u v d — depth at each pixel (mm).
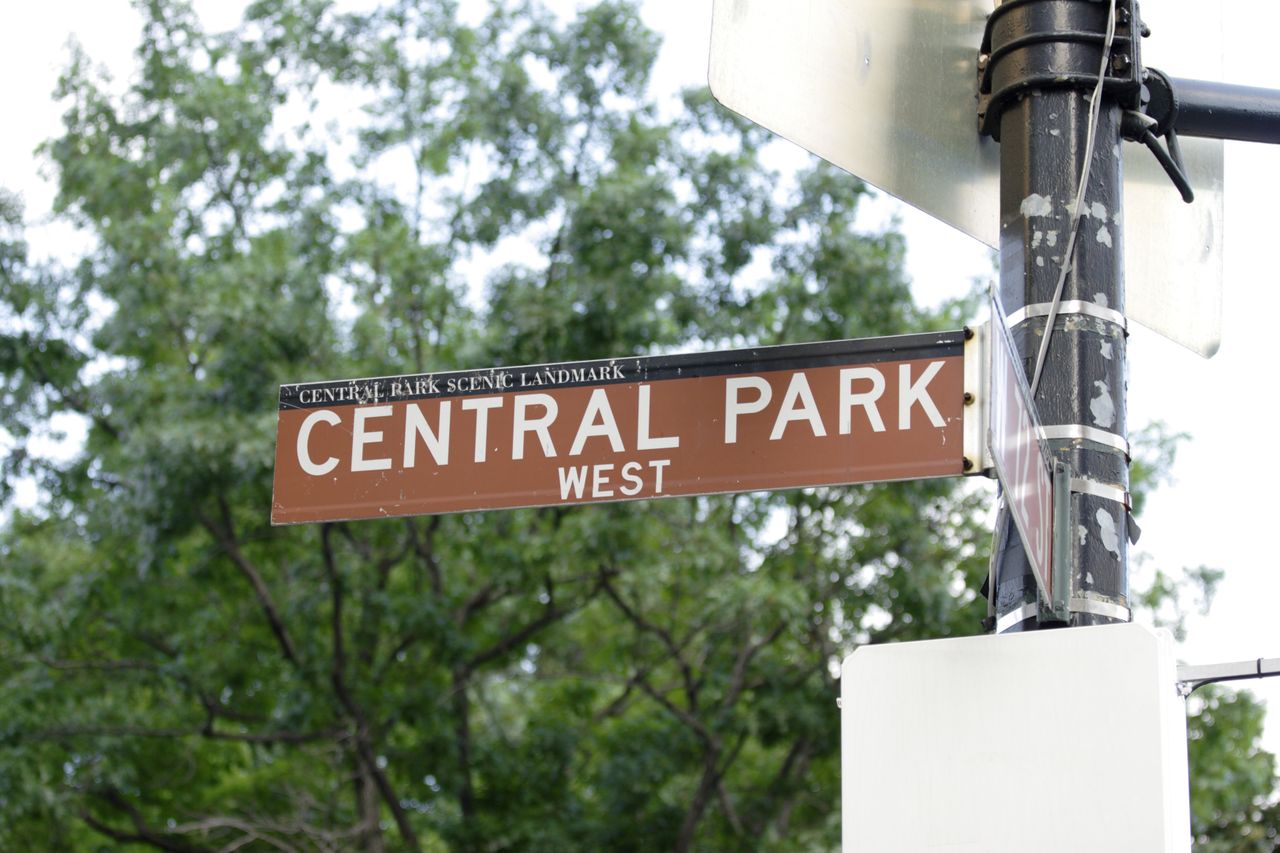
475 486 4094
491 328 16797
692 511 17281
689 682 17797
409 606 16719
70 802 17219
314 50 19891
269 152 19047
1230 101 4004
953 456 3732
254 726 18031
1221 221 4508
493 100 18078
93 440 18000
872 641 17312
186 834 18375
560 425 4105
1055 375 3568
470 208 18047
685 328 17703
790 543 17844
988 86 4055
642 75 18641
